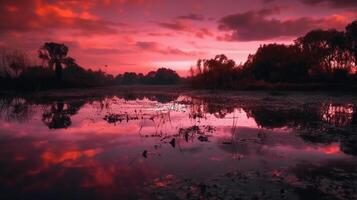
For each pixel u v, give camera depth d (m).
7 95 52.25
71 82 84.50
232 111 26.36
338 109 26.58
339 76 52.16
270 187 7.86
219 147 12.66
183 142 13.70
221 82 63.38
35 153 12.09
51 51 73.81
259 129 16.98
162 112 26.00
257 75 61.25
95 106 32.62
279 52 60.47
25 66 63.69
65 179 8.84
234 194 7.37
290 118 21.34
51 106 33.22
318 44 62.38
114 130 17.30
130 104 34.91
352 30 54.16
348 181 8.27
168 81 146.50
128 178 8.80
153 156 11.31
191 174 9.04
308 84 50.19
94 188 8.04
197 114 23.83
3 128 18.61
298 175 8.86
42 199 7.38
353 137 14.40
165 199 7.14
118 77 190.62
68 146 13.29
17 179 8.90
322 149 12.15
